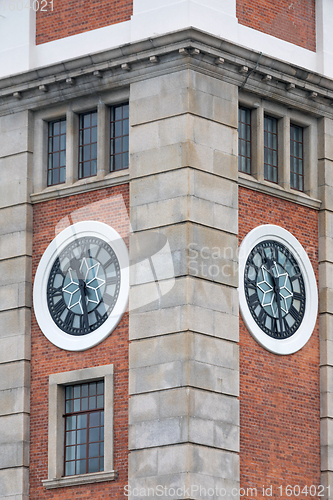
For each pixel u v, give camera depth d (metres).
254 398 62.88
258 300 64.31
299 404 64.75
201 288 61.38
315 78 67.62
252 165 66.19
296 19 69.44
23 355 65.19
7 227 67.50
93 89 66.12
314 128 69.19
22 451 64.06
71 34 68.19
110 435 61.84
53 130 68.31
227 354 61.75
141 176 63.62
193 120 62.88
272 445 63.00
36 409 64.69
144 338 61.69
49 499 63.12
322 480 64.56
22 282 66.19
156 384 60.75
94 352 63.50
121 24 66.56
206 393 60.44
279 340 64.69
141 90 64.56
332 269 67.62
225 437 60.72
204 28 64.69
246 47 64.69
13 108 68.50
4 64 69.44
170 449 59.62
